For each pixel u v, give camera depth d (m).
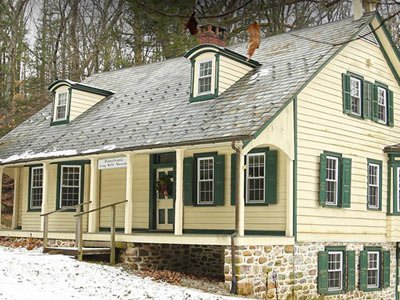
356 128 16.83
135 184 18.55
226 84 16.80
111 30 25.84
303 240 14.40
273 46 18.47
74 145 18.48
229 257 12.98
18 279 11.12
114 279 12.50
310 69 15.22
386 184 17.91
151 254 15.80
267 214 14.99
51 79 34.75
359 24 16.80
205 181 16.50
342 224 15.82
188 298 11.07
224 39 18.92
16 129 23.28
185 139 14.53
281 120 14.10
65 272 12.49
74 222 19.83
